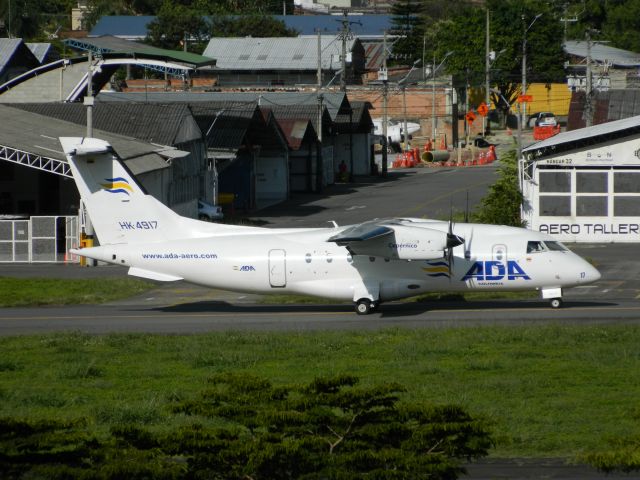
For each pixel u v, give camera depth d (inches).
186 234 5821.9
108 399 3919.8
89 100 7731.3
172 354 4677.7
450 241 5511.8
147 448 2471.7
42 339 5088.6
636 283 6692.9
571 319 5393.7
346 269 5693.9
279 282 5713.6
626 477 2888.8
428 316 5654.5
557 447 3179.1
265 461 2308.1
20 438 2508.6
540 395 3828.7
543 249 5674.2
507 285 5679.1
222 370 4343.0
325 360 4495.6
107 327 5502.0
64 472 2337.6
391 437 2468.0
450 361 4443.9
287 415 2498.8
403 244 5511.8
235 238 5787.4
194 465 2379.4
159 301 6466.5
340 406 2544.3
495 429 3319.4
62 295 6638.8
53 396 3937.0
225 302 6392.7
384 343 4837.6
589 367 4259.4
